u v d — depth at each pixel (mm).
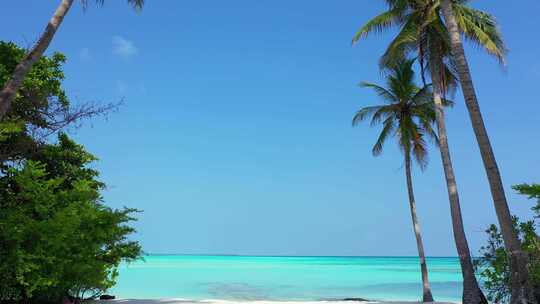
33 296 15195
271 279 50688
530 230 15141
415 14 23109
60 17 13117
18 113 16484
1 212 13172
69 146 19359
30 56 12586
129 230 17375
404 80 29891
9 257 12695
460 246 20406
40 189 14125
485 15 21797
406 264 124688
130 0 15438
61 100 17828
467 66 14125
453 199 21172
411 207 29453
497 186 12977
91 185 18609
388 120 30953
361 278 55594
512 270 12664
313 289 37875
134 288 37000
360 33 23609
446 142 22047
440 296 34531
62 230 13578
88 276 15125
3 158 15445
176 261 136375
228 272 67688
